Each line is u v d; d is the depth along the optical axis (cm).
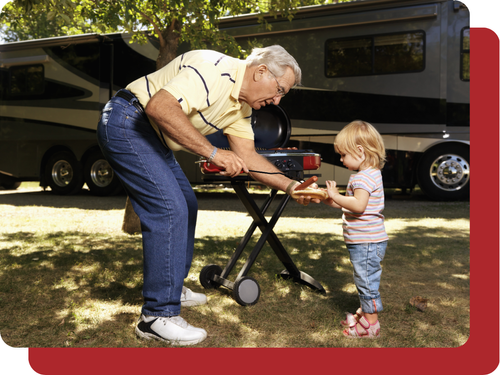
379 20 803
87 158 983
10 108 1003
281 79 212
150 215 211
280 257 292
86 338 214
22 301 266
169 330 208
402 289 294
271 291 285
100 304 261
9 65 999
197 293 267
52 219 618
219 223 586
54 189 997
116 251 407
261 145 300
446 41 785
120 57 945
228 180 269
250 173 246
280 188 247
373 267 220
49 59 973
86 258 376
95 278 314
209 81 203
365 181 217
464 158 800
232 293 280
